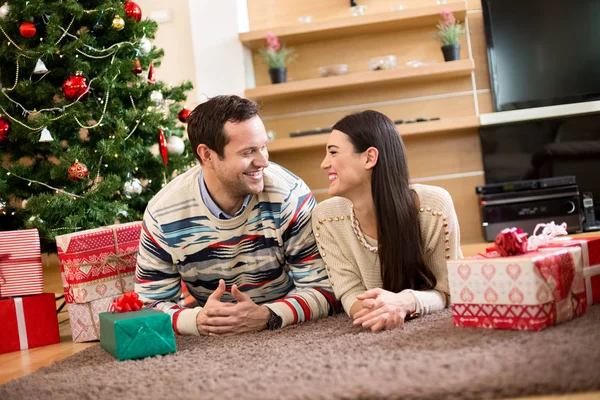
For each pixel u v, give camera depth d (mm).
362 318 1851
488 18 4691
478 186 4480
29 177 3182
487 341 1557
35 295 2545
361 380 1353
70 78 3064
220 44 4879
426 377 1324
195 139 1996
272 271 2207
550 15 4625
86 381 1629
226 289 2238
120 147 3275
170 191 2115
